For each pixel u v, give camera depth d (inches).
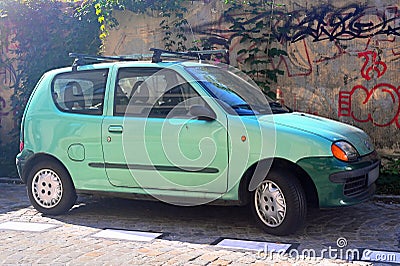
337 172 236.1
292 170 247.0
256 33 401.4
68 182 290.2
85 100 288.8
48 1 466.6
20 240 249.3
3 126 489.1
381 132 378.0
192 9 418.6
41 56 465.1
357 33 378.3
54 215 295.1
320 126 253.0
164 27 426.0
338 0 381.1
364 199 248.2
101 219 286.8
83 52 450.3
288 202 241.6
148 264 213.5
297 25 391.9
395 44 370.6
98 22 446.3
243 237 248.8
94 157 279.1
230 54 408.8
